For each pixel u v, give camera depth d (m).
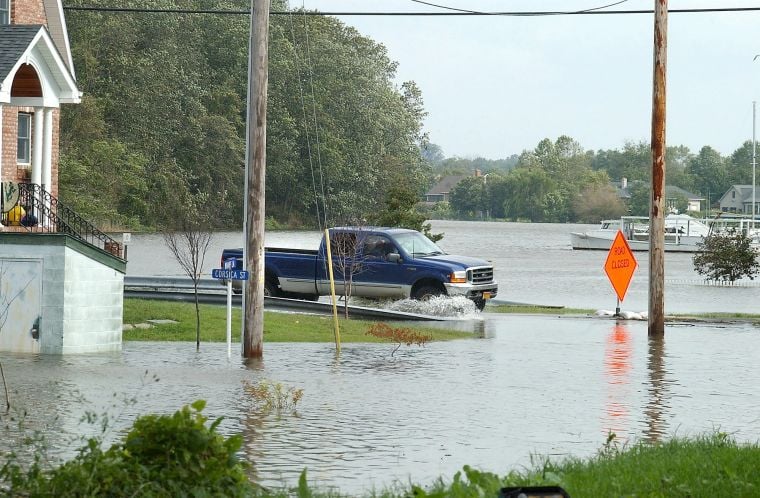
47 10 90.75
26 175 85.12
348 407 49.66
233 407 48.81
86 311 69.75
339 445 40.78
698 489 30.48
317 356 69.50
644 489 30.34
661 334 87.38
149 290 105.81
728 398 54.16
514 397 53.59
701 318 103.44
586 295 144.50
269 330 82.25
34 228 80.44
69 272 68.50
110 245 77.06
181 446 28.48
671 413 49.47
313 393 53.72
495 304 120.62
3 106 80.25
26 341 68.88
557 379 60.47
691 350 76.56
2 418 44.31
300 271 106.12
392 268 104.75
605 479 31.50
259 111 67.94
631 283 168.38
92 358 65.94
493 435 43.31
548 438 42.84
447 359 69.19
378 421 46.09
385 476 35.47
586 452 40.00
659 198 88.56
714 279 170.00
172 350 71.06
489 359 69.50
